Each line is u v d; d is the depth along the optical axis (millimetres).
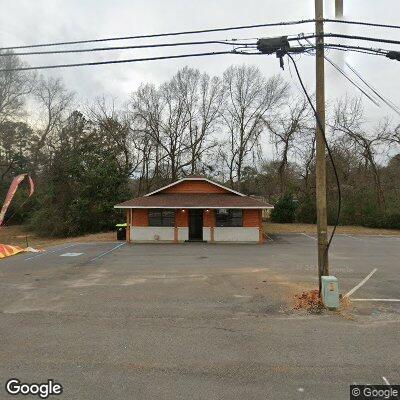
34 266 14359
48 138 42344
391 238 26656
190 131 42500
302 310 7738
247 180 44719
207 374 4797
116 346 5770
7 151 41594
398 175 39000
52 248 21344
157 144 40906
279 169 42438
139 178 40812
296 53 8070
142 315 7484
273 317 7289
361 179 37375
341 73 8344
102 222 32781
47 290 9914
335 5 8086
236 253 18516
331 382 4562
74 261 15758
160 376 4738
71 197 33719
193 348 5684
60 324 6898
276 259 16156
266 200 45250
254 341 5977
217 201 24203
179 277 11789
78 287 10297
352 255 17609
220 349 5641
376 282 10922
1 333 6398
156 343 5898
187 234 24266
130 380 4625
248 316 7367
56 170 34125
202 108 43062
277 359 5258
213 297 8992
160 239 24359
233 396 4215
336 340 5992
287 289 9797
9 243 29906
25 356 5375
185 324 6875
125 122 39406
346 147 37281
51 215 33312
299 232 31031
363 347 5688
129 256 17391
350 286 10312
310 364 5086
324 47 7918
